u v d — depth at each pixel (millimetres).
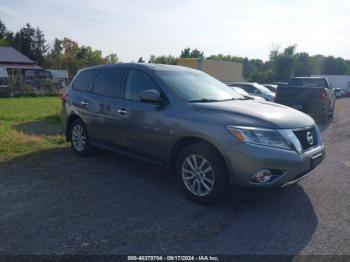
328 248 3223
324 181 5148
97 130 5770
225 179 4000
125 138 5180
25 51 68812
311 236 3447
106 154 6555
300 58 66250
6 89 26281
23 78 28938
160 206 4152
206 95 4898
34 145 7164
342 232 3535
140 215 3896
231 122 3936
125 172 5473
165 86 4746
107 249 3174
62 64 62844
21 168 5625
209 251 3156
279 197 4477
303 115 4500
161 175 5344
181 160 4363
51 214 3898
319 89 11867
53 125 10312
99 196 4453
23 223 3672
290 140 3889
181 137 4312
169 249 3186
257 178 3781
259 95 15992
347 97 43500
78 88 6371
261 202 4301
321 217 3889
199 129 4094
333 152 7180
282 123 3959
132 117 4980
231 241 3336
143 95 4543
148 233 3477
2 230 3516
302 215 3939
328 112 12438
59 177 5191
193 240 3348
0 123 10430
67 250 3150
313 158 4141
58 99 23719
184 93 4715
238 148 3803
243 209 4086
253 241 3340
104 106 5520
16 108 15906
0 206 4109
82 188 4738
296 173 3900
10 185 4832
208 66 22453
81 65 63375
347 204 4273
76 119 6371
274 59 60156
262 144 3779
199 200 4191
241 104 4535
